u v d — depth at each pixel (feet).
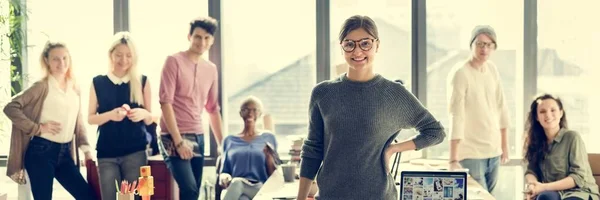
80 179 17.95
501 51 19.99
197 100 17.78
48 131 17.25
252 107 18.07
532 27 19.80
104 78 17.44
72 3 20.25
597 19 19.77
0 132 20.10
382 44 20.21
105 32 20.33
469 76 17.22
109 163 17.42
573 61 19.95
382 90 9.40
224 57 20.42
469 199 12.55
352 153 9.41
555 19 19.88
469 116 17.34
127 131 17.38
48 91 17.28
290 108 20.51
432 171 10.52
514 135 20.18
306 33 20.33
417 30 20.02
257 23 20.35
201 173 17.97
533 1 19.75
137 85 17.46
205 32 17.43
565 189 16.05
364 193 9.45
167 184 18.47
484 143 17.38
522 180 20.13
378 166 9.52
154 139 18.52
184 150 17.29
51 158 17.39
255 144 18.01
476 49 17.21
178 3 20.30
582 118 20.08
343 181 9.49
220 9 20.17
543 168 16.53
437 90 20.24
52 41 17.48
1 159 20.30
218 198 17.83
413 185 10.50
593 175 16.90
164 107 17.33
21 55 19.81
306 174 9.89
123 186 12.78
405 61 20.22
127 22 20.26
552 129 16.43
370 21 9.47
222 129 19.62
